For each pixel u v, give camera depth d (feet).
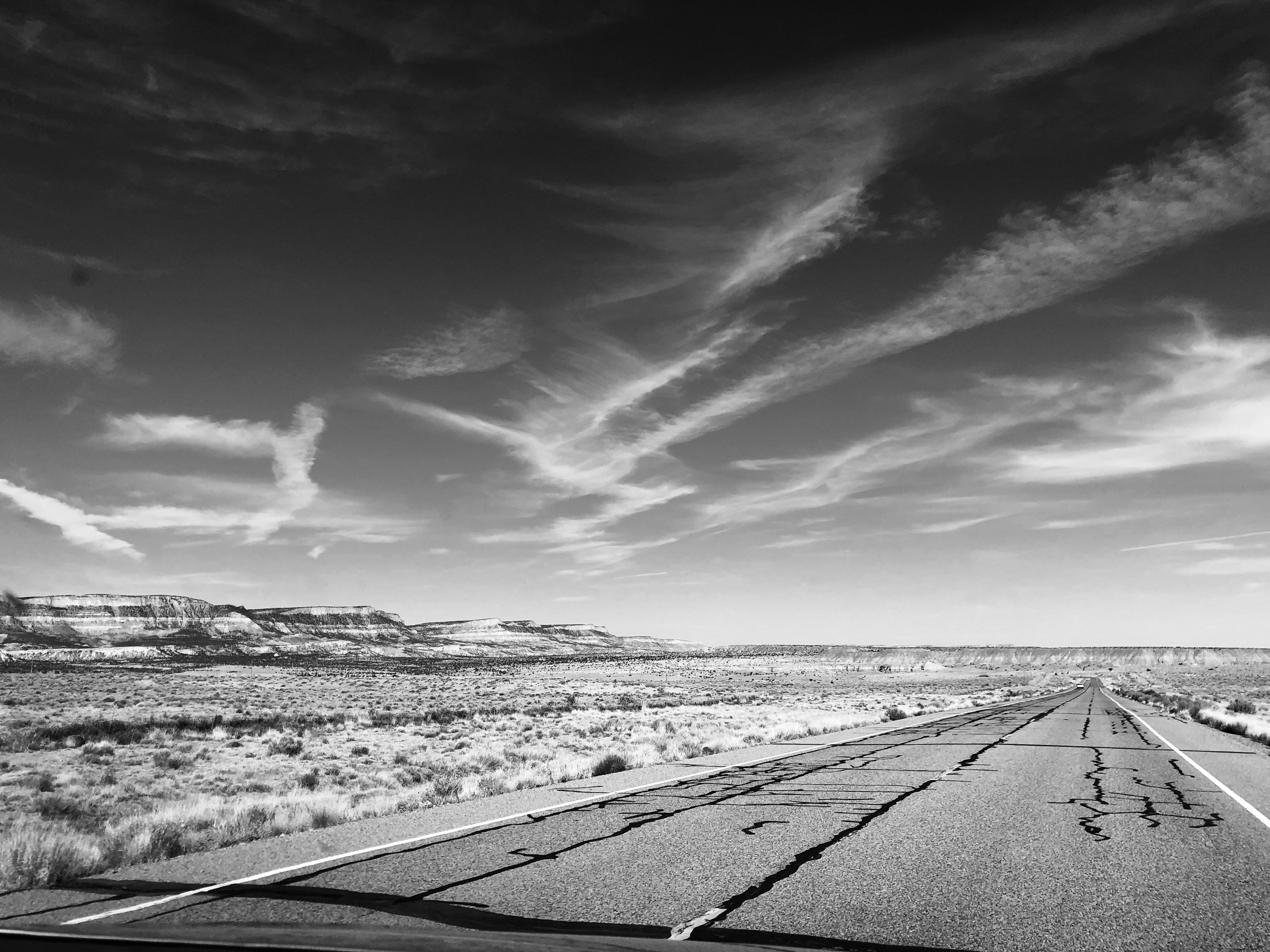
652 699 226.99
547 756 72.84
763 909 20.15
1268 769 53.16
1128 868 24.98
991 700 194.08
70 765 72.54
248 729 111.24
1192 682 360.69
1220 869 24.95
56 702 165.48
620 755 59.11
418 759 76.43
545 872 24.04
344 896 21.30
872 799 39.55
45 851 25.05
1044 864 25.36
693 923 18.83
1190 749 67.51
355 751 85.92
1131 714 128.26
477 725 123.54
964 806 37.32
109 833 31.40
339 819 35.68
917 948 17.25
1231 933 18.58
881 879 23.34
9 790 56.44
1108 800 39.37
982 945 17.53
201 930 17.87
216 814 36.27
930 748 68.28
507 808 36.99
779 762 57.93
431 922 18.71
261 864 25.34
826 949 17.06
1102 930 18.74
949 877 23.54
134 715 134.51
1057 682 401.08
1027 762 57.26
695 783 46.16
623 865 25.03
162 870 24.82
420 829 31.53
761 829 31.35
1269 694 218.38
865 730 92.38
